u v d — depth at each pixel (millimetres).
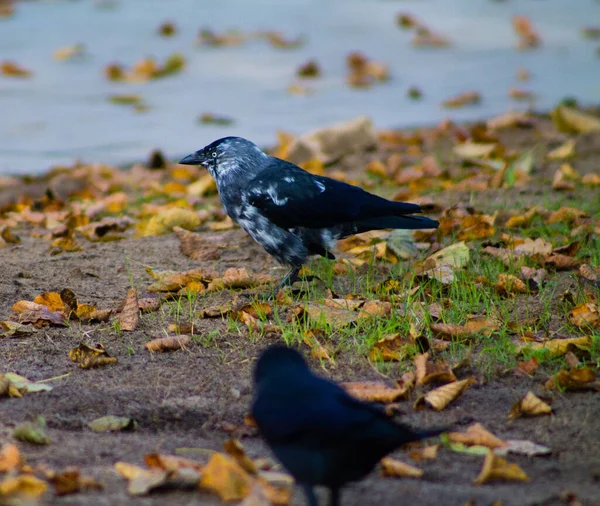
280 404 5789
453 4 38125
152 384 8555
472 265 11594
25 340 9594
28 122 22234
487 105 23953
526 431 7562
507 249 11906
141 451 7188
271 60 28891
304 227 11039
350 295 10602
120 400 8203
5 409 7957
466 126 21734
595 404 7965
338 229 11078
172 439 7500
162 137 21000
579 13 36250
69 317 10172
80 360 9094
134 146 20375
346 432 5465
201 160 11641
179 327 9742
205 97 24734
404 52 30094
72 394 8297
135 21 33438
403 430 5555
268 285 11406
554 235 12836
